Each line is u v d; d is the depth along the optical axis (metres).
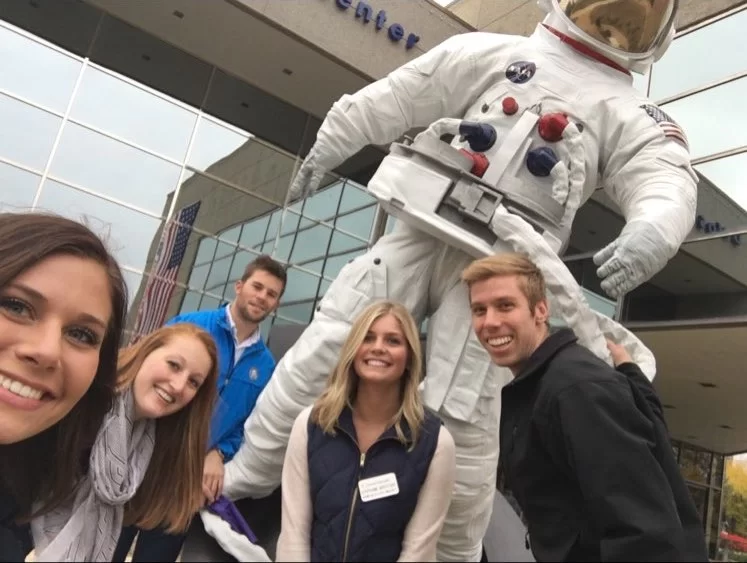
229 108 10.62
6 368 1.75
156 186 10.03
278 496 2.83
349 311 2.71
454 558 2.60
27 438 1.94
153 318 9.71
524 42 2.99
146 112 10.05
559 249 2.65
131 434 2.05
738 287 7.64
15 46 9.22
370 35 9.19
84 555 1.86
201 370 2.09
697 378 10.00
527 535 2.10
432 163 2.66
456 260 2.76
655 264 2.54
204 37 9.51
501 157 2.70
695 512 1.67
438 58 2.94
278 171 11.02
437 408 2.60
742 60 8.45
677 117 8.97
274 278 3.14
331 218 11.23
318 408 1.83
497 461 2.68
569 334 1.83
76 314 1.82
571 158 2.70
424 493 1.73
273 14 8.52
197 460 2.13
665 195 2.65
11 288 1.75
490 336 1.90
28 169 9.09
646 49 2.97
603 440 1.56
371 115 2.97
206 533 2.23
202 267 10.19
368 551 1.66
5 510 1.93
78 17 9.55
